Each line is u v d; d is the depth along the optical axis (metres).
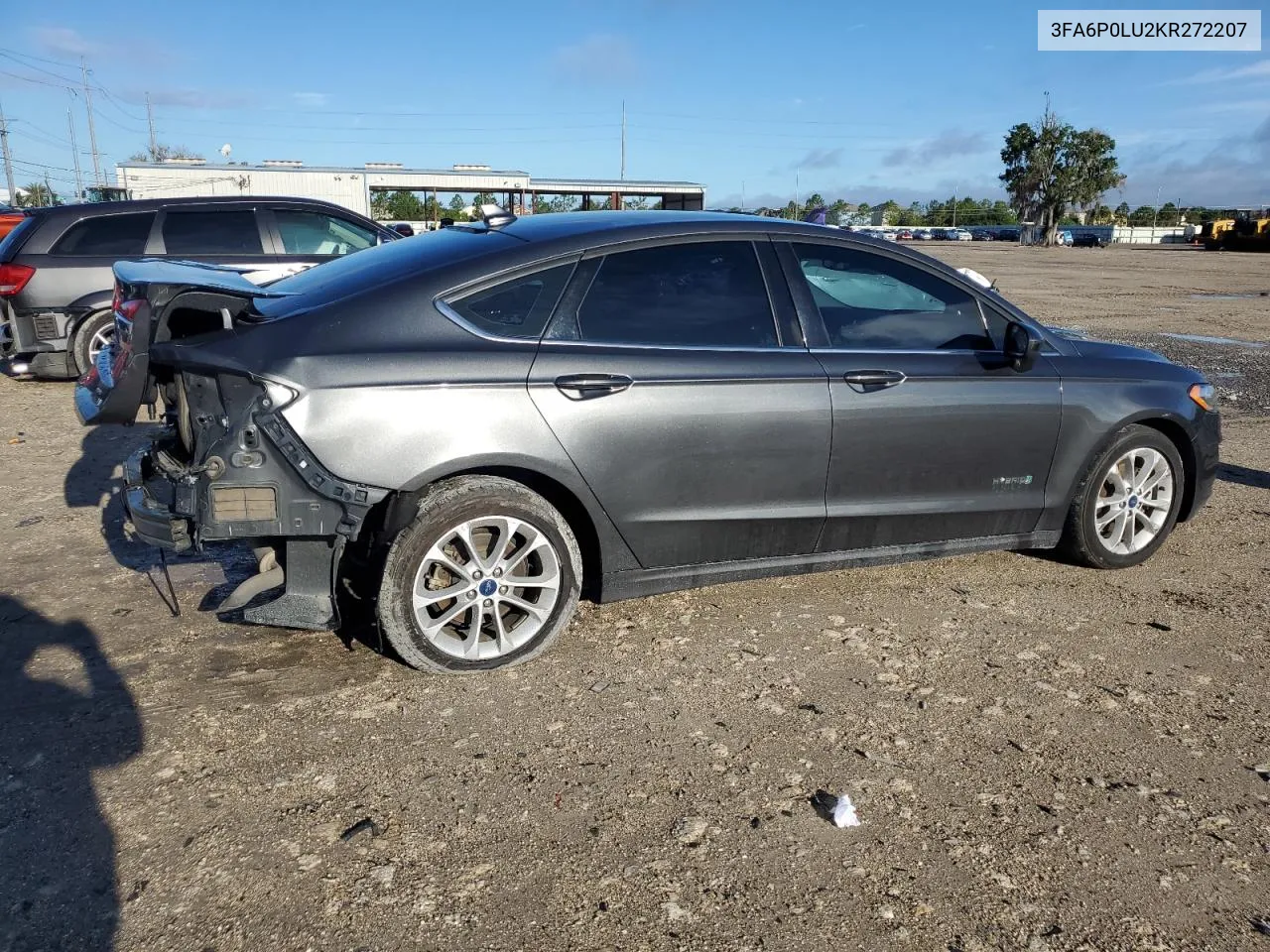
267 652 3.62
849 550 4.02
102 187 32.47
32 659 3.54
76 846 2.51
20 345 8.48
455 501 3.26
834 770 2.93
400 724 3.13
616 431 3.43
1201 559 4.87
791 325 3.81
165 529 3.22
